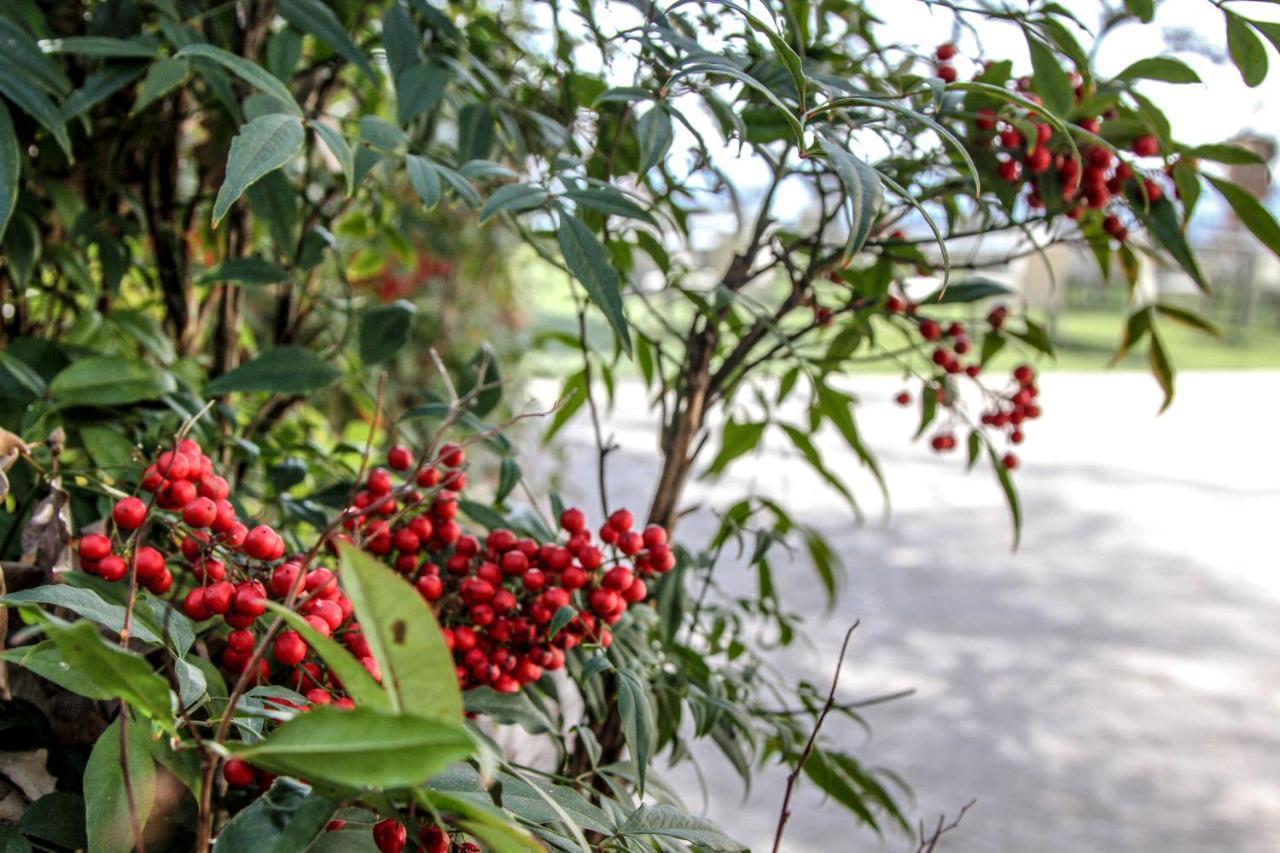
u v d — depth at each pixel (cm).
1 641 43
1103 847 126
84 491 52
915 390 430
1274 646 194
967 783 140
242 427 71
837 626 192
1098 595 217
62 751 46
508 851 35
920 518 266
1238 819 135
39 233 63
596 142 65
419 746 31
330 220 73
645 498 246
